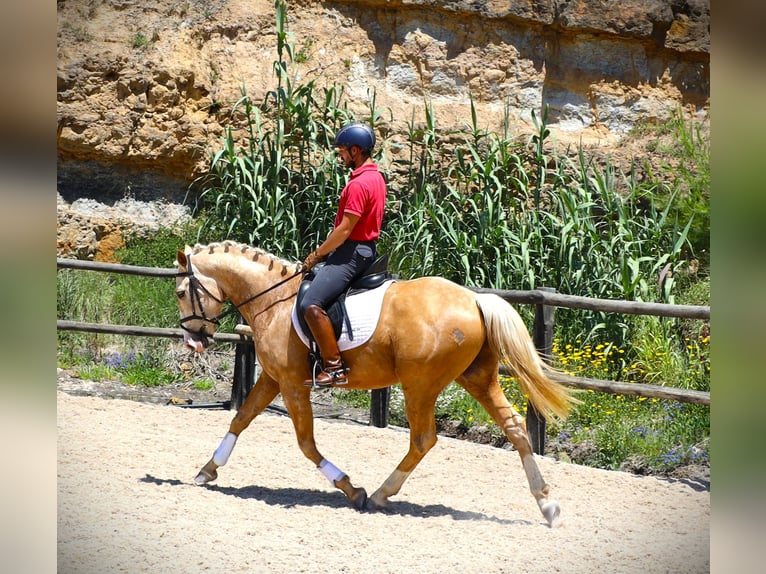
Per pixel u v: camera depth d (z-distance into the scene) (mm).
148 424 9203
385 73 15492
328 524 6371
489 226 12117
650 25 15648
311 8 15453
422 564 5613
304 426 6836
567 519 6684
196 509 6504
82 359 11992
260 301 6965
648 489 7621
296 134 13461
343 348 6531
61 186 14445
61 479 6965
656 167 15094
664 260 11633
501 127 15305
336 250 6633
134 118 14453
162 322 12500
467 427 9961
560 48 15875
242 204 12734
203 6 15250
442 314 6395
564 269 11875
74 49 14453
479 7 15375
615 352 11055
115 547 5609
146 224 14445
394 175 14148
